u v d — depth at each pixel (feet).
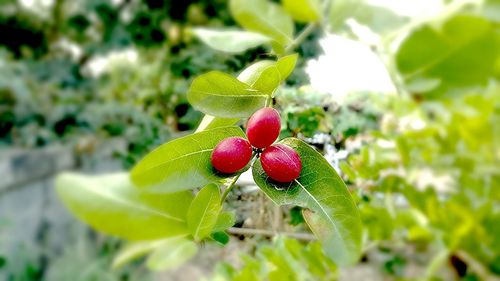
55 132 2.02
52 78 2.17
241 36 0.56
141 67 1.67
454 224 1.25
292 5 0.62
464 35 0.49
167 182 0.46
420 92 0.51
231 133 0.49
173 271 1.32
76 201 0.47
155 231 0.49
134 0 1.84
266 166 0.47
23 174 1.94
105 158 1.74
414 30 0.50
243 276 0.85
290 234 0.94
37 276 1.76
